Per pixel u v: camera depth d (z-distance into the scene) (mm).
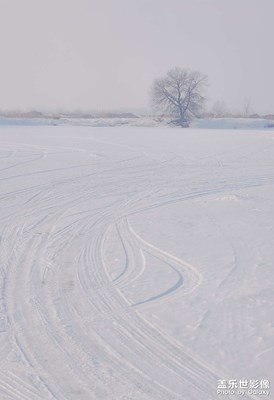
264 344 6598
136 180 21469
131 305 7918
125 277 9195
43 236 12141
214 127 85938
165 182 20953
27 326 7215
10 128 67000
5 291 8578
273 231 12492
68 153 32719
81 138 47125
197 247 11078
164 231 12539
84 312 7691
